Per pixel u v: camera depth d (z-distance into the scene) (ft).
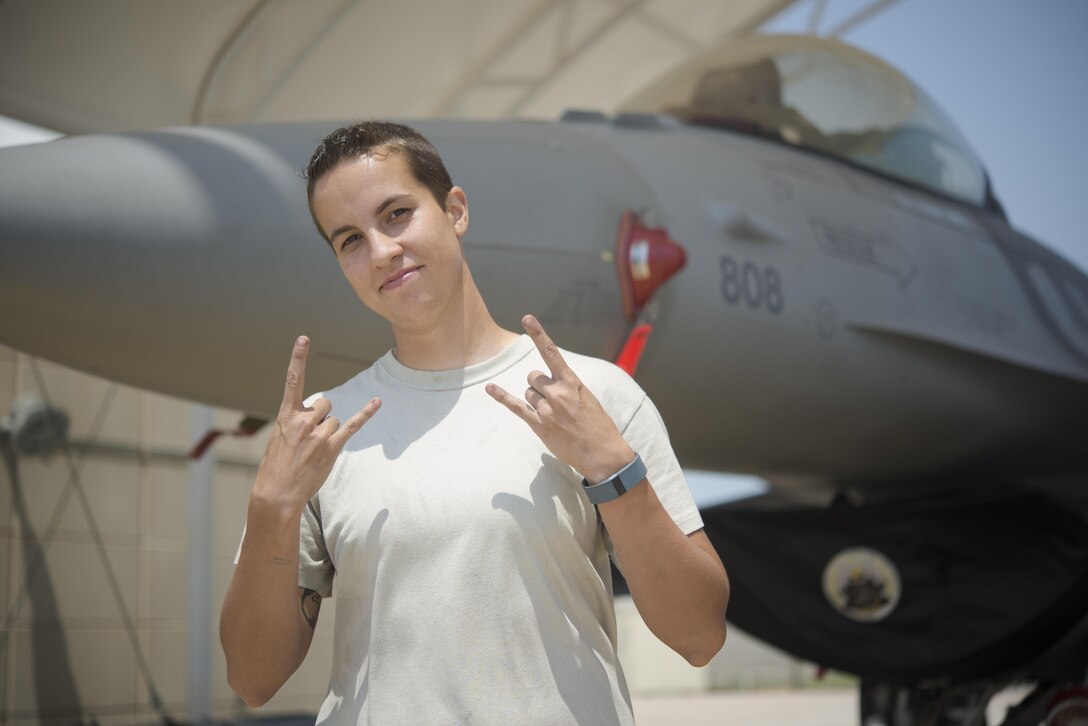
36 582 25.26
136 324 7.94
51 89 26.16
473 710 3.96
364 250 4.47
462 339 4.65
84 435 26.91
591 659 4.17
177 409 29.48
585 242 9.59
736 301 11.05
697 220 11.07
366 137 4.56
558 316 9.39
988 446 14.62
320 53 29.04
